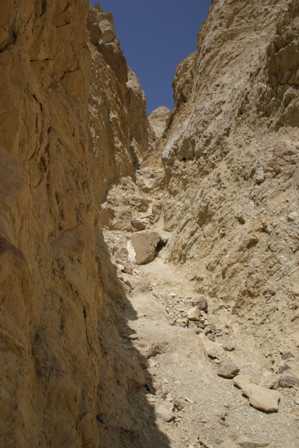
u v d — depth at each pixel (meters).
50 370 2.88
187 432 5.16
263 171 9.55
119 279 9.50
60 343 3.28
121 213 14.95
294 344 6.79
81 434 3.31
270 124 10.23
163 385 6.06
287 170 9.13
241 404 5.89
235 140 11.12
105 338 5.99
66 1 4.79
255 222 8.96
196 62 17.12
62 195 4.49
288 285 7.55
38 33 4.05
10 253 2.37
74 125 5.39
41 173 3.90
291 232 8.10
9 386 2.24
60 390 2.90
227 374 6.59
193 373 6.52
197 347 7.20
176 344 7.15
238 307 8.23
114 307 7.81
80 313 4.00
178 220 12.71
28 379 2.54
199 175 12.27
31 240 3.23
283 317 7.28
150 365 6.52
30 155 3.49
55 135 4.53
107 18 21.42
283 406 5.87
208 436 5.15
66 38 5.12
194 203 11.68
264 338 7.34
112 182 16.92
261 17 14.05
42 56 4.34
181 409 5.57
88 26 20.06
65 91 5.51
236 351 7.34
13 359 2.36
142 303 8.84
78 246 4.48
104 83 19.22
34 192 3.60
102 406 4.63
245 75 12.43
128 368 5.74
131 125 23.92
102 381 4.90
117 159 17.70
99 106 17.66
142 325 7.67
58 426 2.85
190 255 10.62
